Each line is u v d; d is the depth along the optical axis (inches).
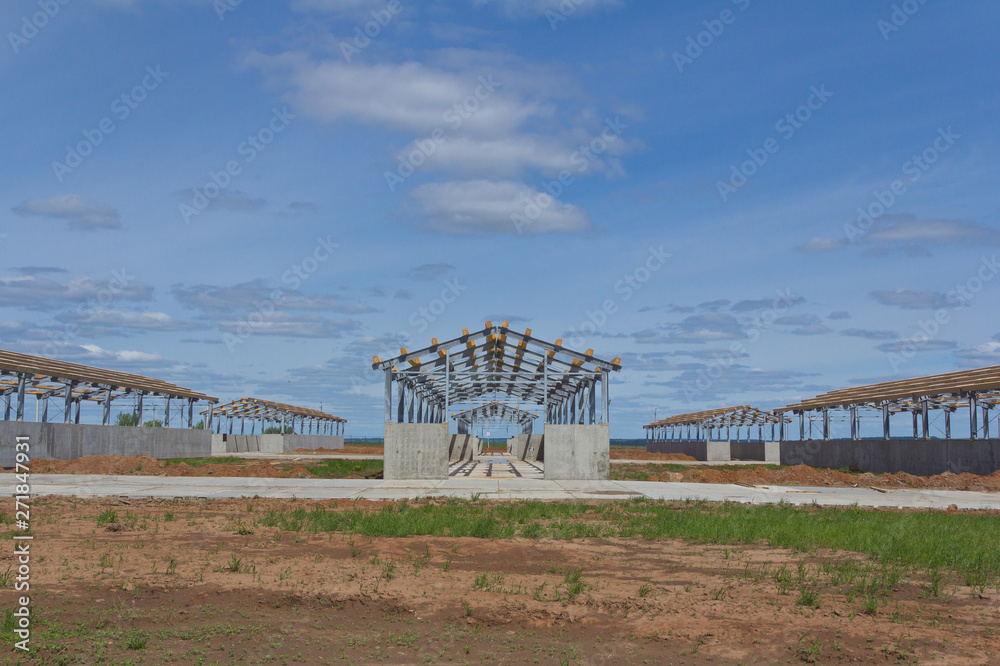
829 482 1099.3
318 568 360.2
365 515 542.0
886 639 272.4
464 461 1838.1
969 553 412.8
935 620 297.4
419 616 294.7
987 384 1107.3
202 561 371.2
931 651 261.9
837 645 264.2
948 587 352.5
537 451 1718.8
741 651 262.7
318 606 306.0
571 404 1441.9
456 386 1563.7
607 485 896.9
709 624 288.8
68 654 246.7
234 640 265.3
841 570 370.3
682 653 261.0
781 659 256.4
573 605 308.8
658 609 304.2
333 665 245.3
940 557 403.5
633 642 271.3
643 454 2256.4
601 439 990.4
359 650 259.4
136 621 281.7
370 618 294.4
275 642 264.1
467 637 274.1
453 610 300.0
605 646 267.1
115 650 252.8
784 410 1908.2
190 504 646.5
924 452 1213.1
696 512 586.9
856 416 1535.4
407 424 967.0
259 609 300.8
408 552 404.5
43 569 348.8
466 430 2299.5
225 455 1956.2
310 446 2596.0
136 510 589.3
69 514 551.5
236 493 741.9
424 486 855.7
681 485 908.0
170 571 346.0
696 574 369.1
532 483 917.8
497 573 361.7
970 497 825.5
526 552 416.5
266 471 1061.8
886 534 477.1
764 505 684.1
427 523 492.7
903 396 1318.9
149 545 414.9
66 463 1071.6
